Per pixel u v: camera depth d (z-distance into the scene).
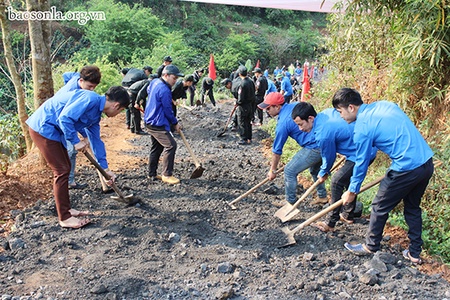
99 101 4.37
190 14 40.41
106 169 5.03
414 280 3.93
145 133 10.56
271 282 3.83
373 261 4.11
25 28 25.39
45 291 3.54
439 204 5.36
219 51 37.25
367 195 5.82
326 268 4.12
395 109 3.91
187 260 4.18
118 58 27.31
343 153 4.62
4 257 4.06
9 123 8.11
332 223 4.80
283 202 5.77
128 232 4.67
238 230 4.91
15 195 5.41
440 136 5.89
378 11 6.01
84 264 3.99
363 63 7.98
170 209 5.37
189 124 11.96
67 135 4.23
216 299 3.54
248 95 9.53
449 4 5.22
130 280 3.69
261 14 50.16
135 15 27.98
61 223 4.71
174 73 5.99
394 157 3.86
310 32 47.38
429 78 5.73
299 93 17.16
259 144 9.97
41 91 6.24
